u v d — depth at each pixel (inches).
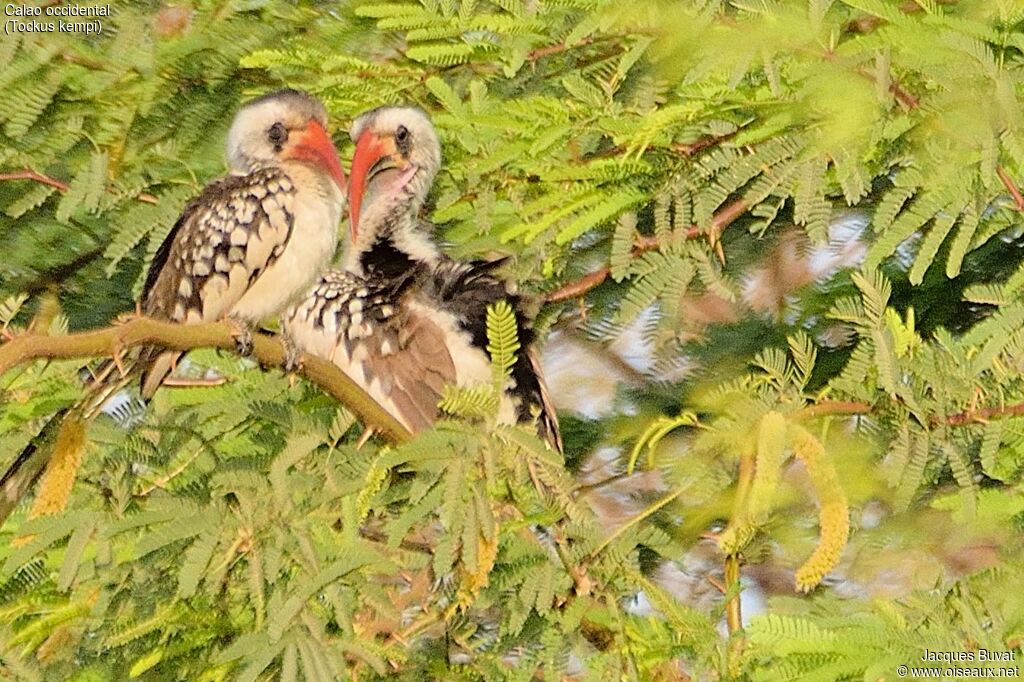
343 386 388.5
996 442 346.0
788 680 313.1
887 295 350.0
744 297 499.2
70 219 467.8
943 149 341.1
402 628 363.9
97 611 367.9
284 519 342.3
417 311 432.5
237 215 417.4
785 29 341.4
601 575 352.2
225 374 436.1
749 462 344.5
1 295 478.6
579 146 407.2
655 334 459.5
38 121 426.6
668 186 381.1
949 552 410.0
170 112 437.4
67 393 388.2
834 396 350.9
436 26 398.9
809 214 356.2
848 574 427.8
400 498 360.5
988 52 326.3
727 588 380.8
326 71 431.5
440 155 462.9
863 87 335.6
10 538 387.9
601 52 414.6
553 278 475.2
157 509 341.4
